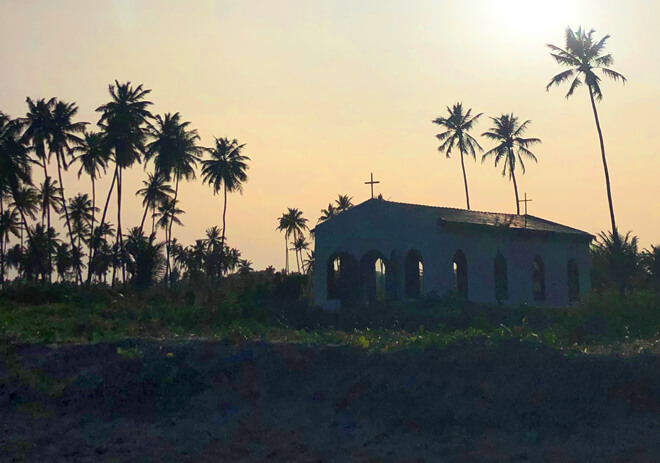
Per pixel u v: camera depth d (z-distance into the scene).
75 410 13.49
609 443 11.35
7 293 35.41
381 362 13.91
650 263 36.50
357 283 34.94
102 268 59.41
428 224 33.12
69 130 58.44
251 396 13.42
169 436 12.21
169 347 15.46
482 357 13.69
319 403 13.05
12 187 54.28
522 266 37.09
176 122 61.53
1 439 12.15
